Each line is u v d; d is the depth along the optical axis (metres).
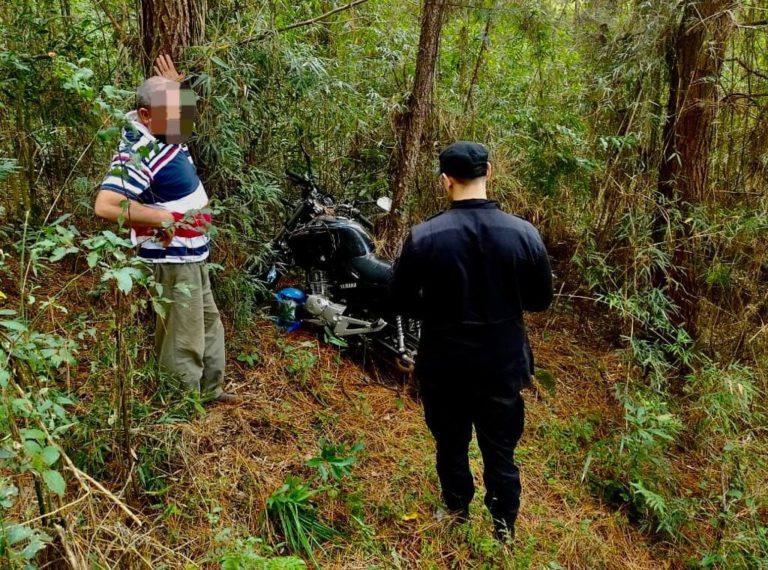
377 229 3.78
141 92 2.08
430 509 2.42
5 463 1.29
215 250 2.88
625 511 2.72
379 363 3.35
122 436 1.98
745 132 3.76
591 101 4.08
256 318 3.31
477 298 2.01
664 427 2.84
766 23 3.40
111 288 2.03
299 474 2.39
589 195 4.05
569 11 4.38
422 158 4.05
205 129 2.64
